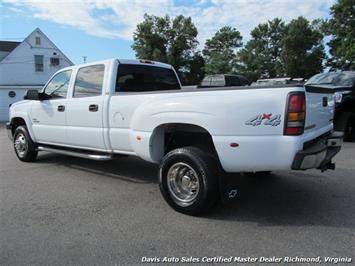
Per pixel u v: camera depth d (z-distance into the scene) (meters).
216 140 4.12
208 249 3.52
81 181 6.08
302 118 3.81
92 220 4.29
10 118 7.97
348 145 9.14
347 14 40.84
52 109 6.62
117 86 5.65
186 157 4.29
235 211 4.52
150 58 59.12
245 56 64.31
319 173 6.27
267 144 3.87
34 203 4.95
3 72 33.28
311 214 4.38
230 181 4.30
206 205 4.25
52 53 35.16
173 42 61.66
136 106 4.99
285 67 59.16
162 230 3.97
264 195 5.12
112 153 5.65
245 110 3.95
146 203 4.88
